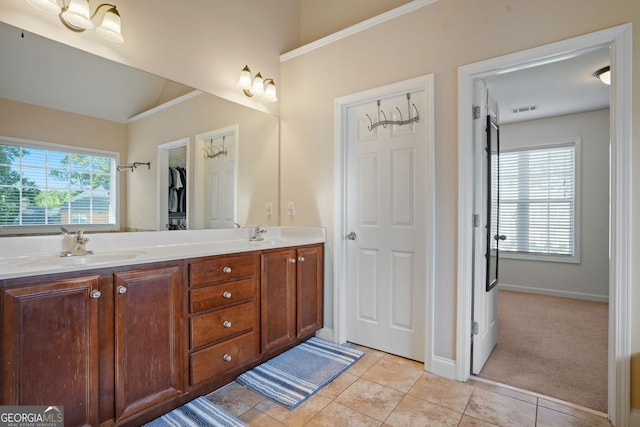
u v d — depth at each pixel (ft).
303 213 9.45
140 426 5.32
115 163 6.53
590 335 9.50
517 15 6.19
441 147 7.06
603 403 6.06
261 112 9.35
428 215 7.17
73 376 4.41
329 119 8.88
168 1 7.20
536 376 7.06
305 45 9.34
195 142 7.84
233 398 6.23
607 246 13.01
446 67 7.01
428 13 7.25
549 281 14.20
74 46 5.84
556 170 14.06
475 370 7.11
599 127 13.11
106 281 4.75
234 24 8.57
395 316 8.09
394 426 5.44
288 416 5.70
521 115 13.73
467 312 6.82
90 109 6.18
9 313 3.91
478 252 7.07
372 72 8.09
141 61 6.78
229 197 8.52
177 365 5.63
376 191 8.37
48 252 5.65
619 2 5.31
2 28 5.16
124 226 6.63
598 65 9.16
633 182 5.21
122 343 4.91
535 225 14.53
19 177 5.38
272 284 7.50
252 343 7.02
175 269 5.59
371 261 8.47
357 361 7.78
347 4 9.39
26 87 5.45
